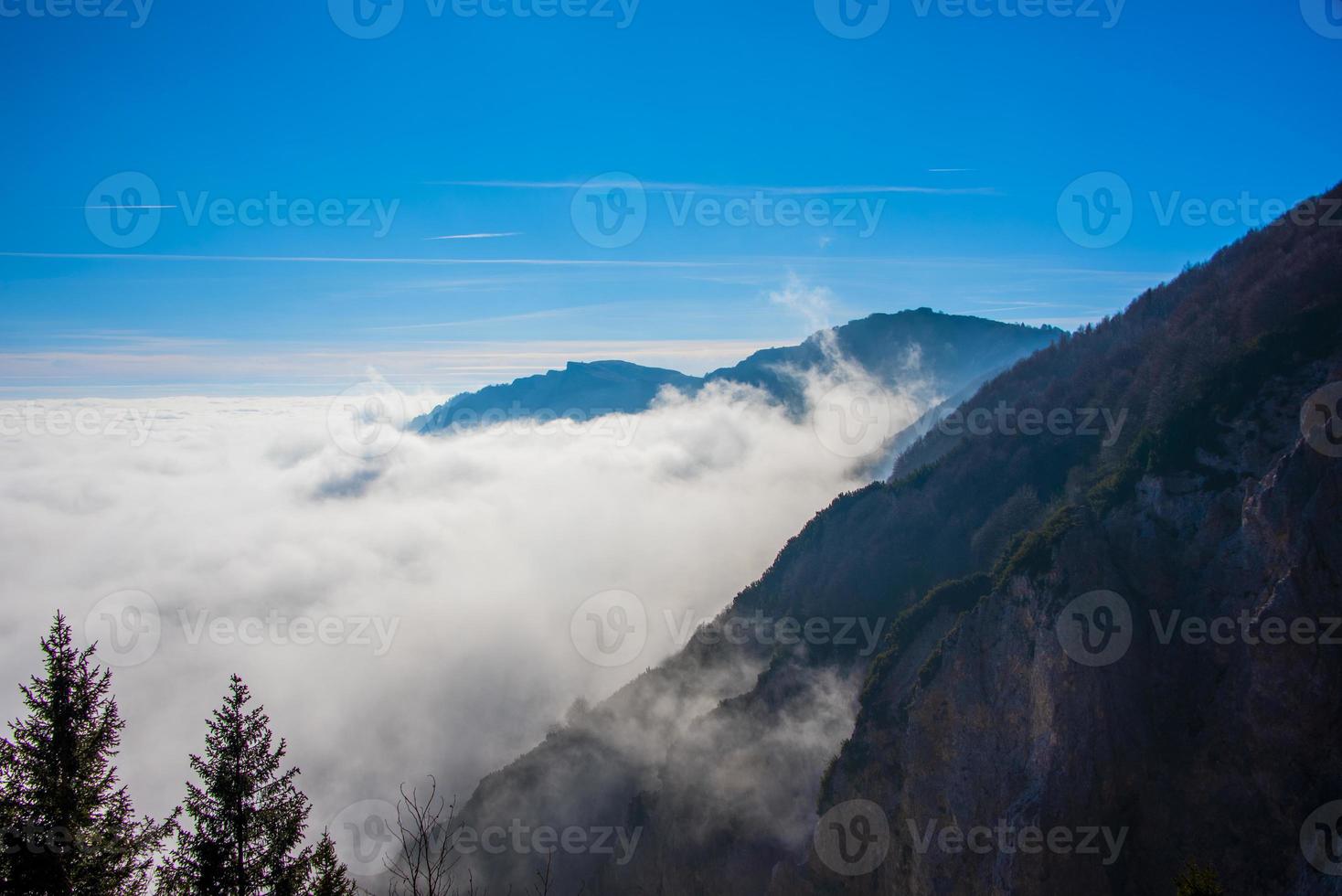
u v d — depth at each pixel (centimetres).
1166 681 4759
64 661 2628
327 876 2725
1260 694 4325
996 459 9012
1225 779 4338
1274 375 5544
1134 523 5438
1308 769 4106
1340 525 4306
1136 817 4488
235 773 2667
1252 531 4712
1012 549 6444
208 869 2562
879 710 5912
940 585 6600
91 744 2625
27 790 2527
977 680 5250
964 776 5028
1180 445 5597
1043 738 4719
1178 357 7319
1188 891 3198
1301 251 6706
